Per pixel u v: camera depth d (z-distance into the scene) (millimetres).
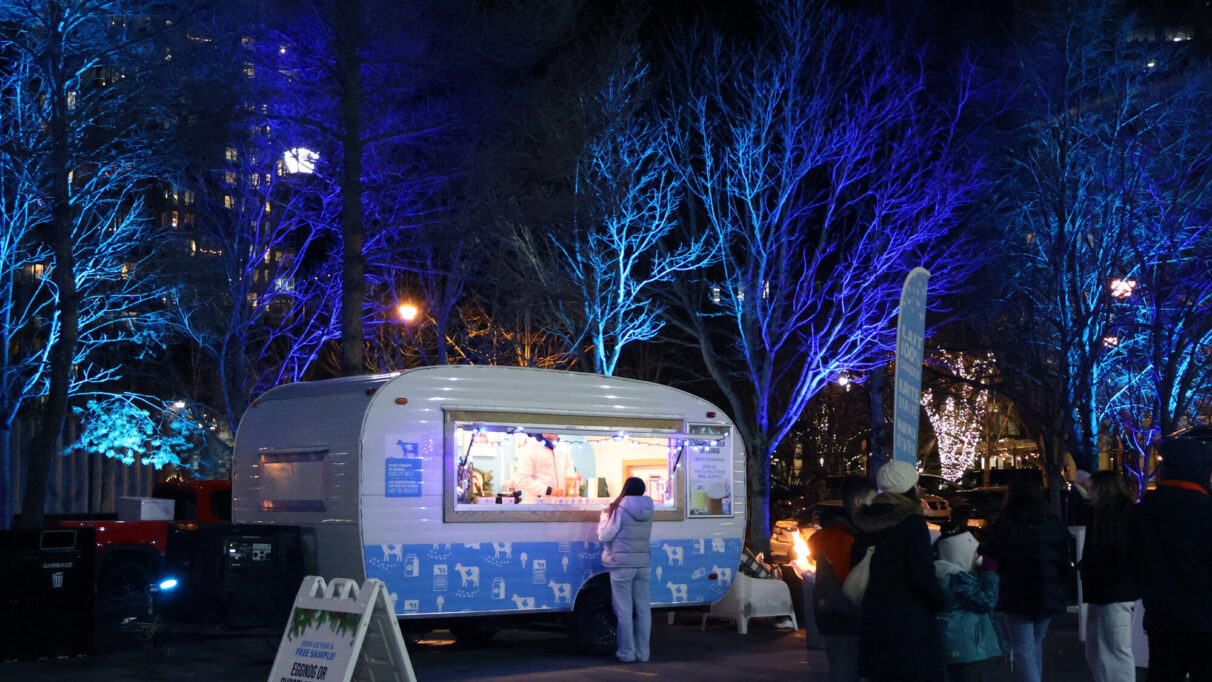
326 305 26250
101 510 23609
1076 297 21906
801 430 44125
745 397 35312
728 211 22766
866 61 22891
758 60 22562
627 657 11883
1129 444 28188
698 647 13102
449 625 12109
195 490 18750
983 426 50781
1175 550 6316
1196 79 23484
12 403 20828
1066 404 22141
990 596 6820
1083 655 11898
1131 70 23281
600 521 12188
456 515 11484
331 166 19844
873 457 24281
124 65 14992
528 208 16875
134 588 17672
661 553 13094
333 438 11344
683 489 13383
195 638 13906
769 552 22391
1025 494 7898
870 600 6148
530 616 12516
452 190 18531
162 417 25172
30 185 16344
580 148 17500
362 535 10891
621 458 13633
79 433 23469
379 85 16656
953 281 23578
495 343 26391
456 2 16172
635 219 22453
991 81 23828
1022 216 23938
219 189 21375
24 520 14578
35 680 10617
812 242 25078
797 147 23062
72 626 11977
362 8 15977
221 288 21281
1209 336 22875
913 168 23344
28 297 22688
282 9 16297
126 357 26812
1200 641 6301
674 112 23266
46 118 15906
